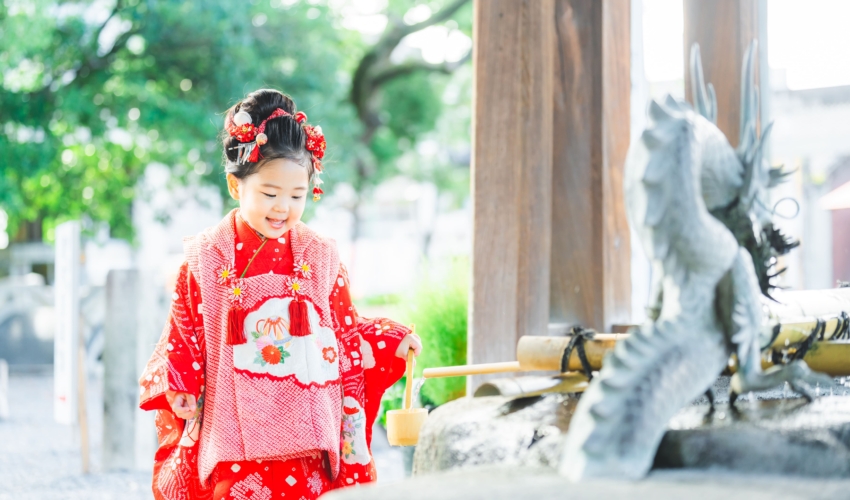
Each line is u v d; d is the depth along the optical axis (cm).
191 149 1177
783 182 170
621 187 323
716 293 150
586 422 134
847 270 621
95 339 1000
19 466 520
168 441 252
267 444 234
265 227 243
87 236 1338
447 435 177
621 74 324
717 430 142
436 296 380
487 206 313
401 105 1770
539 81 308
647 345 141
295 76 1231
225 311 243
